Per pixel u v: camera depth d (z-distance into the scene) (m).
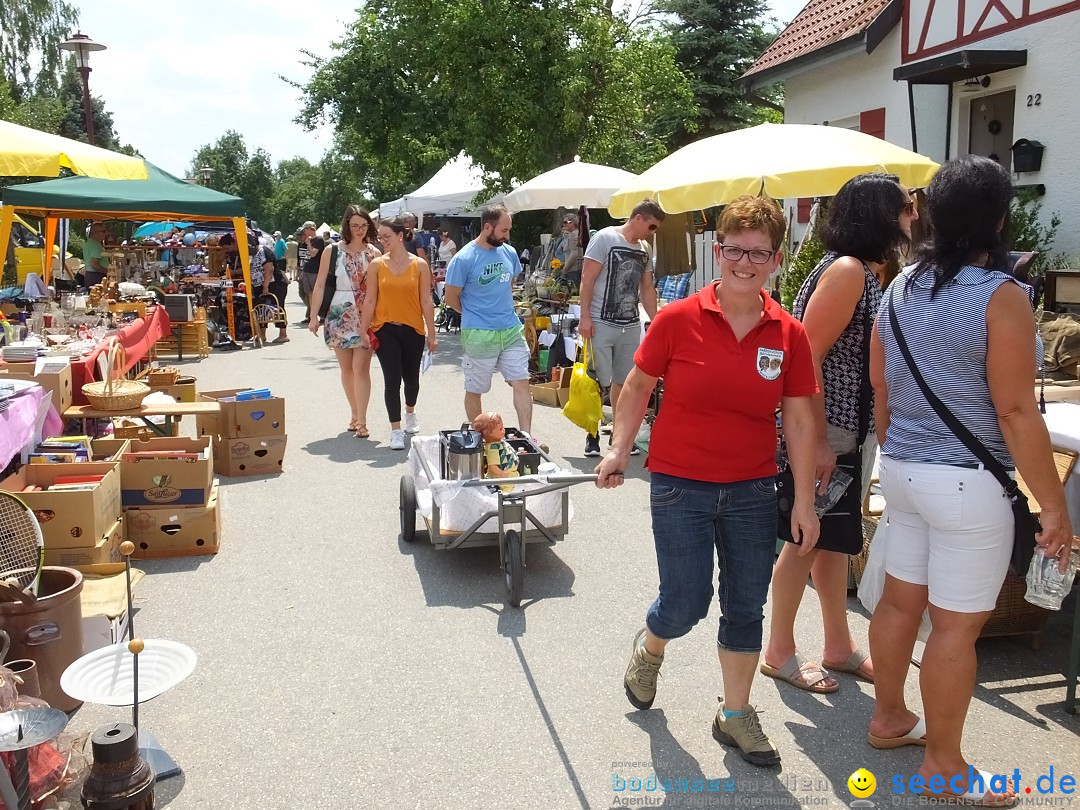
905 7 11.72
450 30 17.53
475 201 19.22
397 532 5.97
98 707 3.76
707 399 3.13
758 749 3.36
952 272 2.93
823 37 13.52
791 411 3.22
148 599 4.89
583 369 7.62
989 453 2.92
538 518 5.18
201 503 5.50
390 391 8.15
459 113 18.38
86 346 7.45
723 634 3.39
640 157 20.16
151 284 15.96
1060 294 7.28
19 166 7.36
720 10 26.31
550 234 21.45
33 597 3.54
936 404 2.97
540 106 17.77
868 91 12.86
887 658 3.39
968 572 2.97
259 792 3.21
